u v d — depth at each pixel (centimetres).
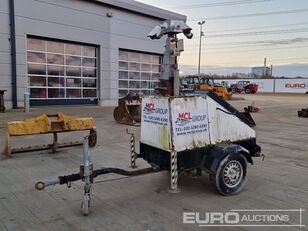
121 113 1245
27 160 667
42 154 721
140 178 552
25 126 695
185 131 468
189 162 489
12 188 496
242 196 469
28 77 1725
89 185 412
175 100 459
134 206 430
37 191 484
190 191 488
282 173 589
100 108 1855
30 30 1689
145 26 2320
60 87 1888
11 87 1645
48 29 1766
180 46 584
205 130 486
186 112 468
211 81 3397
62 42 1870
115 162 655
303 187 511
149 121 511
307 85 5853
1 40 1593
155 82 2488
